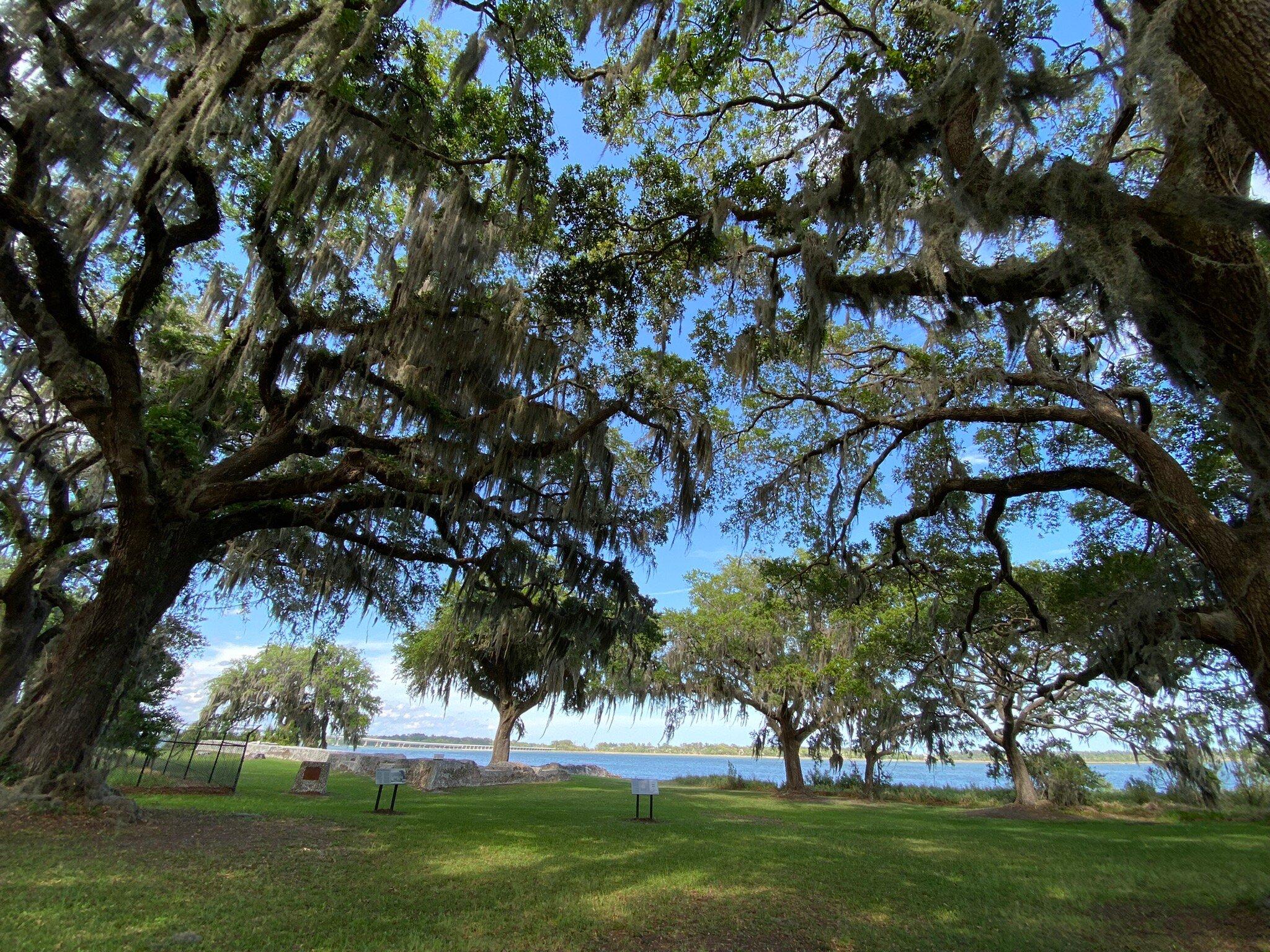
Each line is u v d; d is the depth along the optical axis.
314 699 39.00
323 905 5.25
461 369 9.70
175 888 5.39
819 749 27.44
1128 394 8.76
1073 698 20.00
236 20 7.58
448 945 4.50
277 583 13.98
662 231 10.34
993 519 9.23
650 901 5.94
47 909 4.68
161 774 13.90
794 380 12.56
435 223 8.84
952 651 18.62
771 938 5.09
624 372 11.24
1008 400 10.82
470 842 8.56
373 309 9.97
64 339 8.33
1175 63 4.48
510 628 13.84
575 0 7.19
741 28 6.51
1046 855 10.05
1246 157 5.86
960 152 6.78
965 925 5.71
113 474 8.57
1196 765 16.09
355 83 8.41
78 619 8.57
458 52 10.45
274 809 10.48
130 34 7.35
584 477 10.20
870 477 10.63
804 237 7.91
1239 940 5.37
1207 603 8.04
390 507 10.51
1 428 10.62
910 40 8.14
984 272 7.00
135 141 7.44
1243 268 5.20
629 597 11.95
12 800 7.39
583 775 31.09
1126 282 5.31
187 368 11.71
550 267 10.12
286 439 9.95
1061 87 5.88
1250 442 5.81
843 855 9.27
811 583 13.59
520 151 9.26
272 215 8.38
